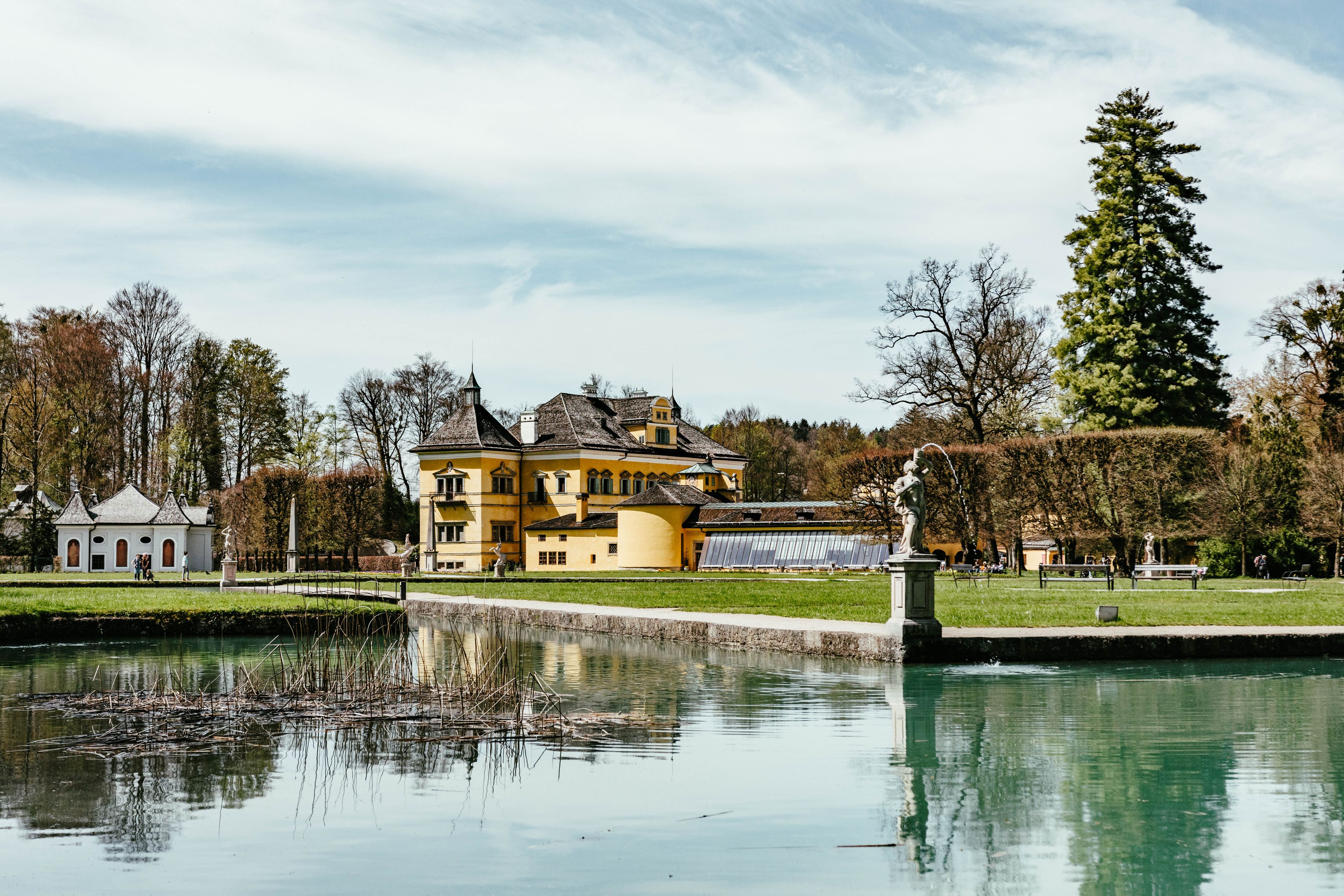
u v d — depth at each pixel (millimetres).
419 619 34344
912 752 12602
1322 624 22516
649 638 25266
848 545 61344
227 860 8945
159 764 12125
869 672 19000
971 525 51062
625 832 9648
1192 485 45531
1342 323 53938
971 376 53625
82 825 9891
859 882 8453
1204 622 22891
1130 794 10828
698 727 14086
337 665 19781
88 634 26750
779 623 22906
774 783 11227
